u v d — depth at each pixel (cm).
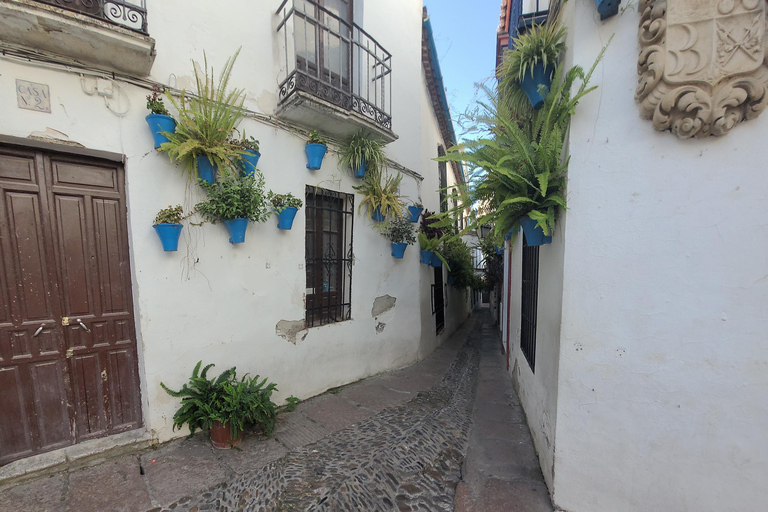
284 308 380
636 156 199
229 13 336
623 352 205
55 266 256
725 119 173
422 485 257
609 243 207
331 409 379
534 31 252
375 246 510
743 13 167
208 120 285
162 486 240
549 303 269
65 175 257
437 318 786
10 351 242
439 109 888
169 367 295
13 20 215
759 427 179
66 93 248
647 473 202
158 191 288
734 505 185
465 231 274
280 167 375
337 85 454
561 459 225
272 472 259
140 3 275
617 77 204
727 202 182
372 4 500
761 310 177
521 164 232
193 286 309
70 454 256
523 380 400
